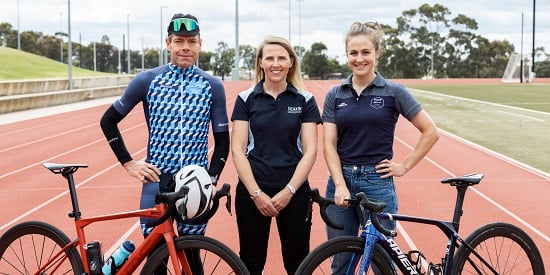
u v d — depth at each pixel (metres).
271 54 4.32
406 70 89.69
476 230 4.17
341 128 4.38
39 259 5.30
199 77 4.40
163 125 4.34
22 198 9.00
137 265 3.95
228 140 4.48
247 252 4.57
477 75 90.38
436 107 27.31
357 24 4.34
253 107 4.41
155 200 3.90
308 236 4.52
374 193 4.34
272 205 4.29
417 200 8.68
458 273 4.07
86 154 13.55
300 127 4.45
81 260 4.21
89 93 35.66
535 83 58.94
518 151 13.63
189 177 3.74
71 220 7.69
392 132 4.39
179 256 3.86
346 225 4.45
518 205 8.32
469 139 15.89
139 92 4.38
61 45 96.75
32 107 27.75
